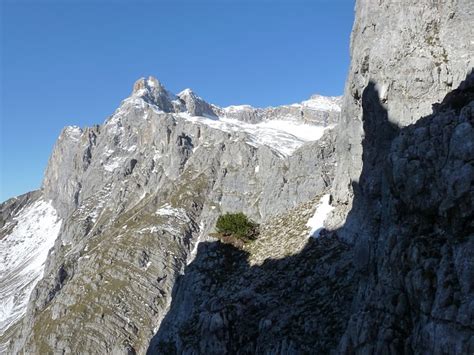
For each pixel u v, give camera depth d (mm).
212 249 62562
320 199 62906
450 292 20266
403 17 37125
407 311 23406
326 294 38375
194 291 57312
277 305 41531
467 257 20125
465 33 34875
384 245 27469
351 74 44719
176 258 125750
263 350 36281
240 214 65875
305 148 114500
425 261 22469
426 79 34906
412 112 35062
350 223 45750
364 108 38750
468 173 21188
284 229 59781
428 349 20250
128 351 103812
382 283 25188
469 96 25719
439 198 22922
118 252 128375
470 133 22062
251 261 56094
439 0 36406
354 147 46094
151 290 117938
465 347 18625
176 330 55719
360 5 42781
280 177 115500
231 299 47406
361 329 25078
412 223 24812
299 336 34875
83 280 125375
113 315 111812
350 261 40188
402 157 25812
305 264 46031
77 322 111562
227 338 41125
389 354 22969
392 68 36375
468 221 20922
